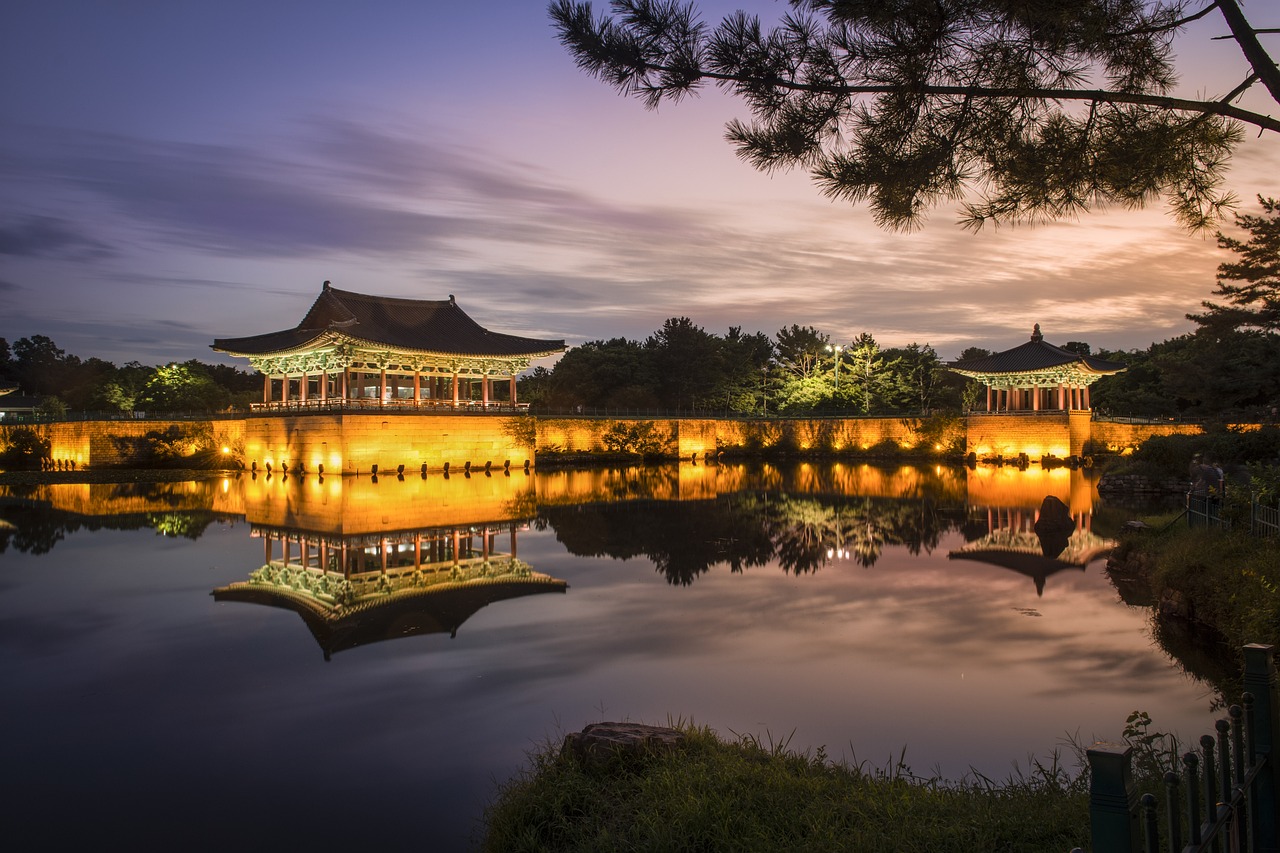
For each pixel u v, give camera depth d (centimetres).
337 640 1711
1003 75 845
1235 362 3419
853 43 835
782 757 984
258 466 6525
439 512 3978
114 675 1485
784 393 10244
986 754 1077
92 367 11825
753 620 1844
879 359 9969
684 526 3528
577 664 1519
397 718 1262
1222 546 1767
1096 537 3078
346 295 6706
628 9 832
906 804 820
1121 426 7344
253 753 1141
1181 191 920
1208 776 481
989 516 3822
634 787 905
